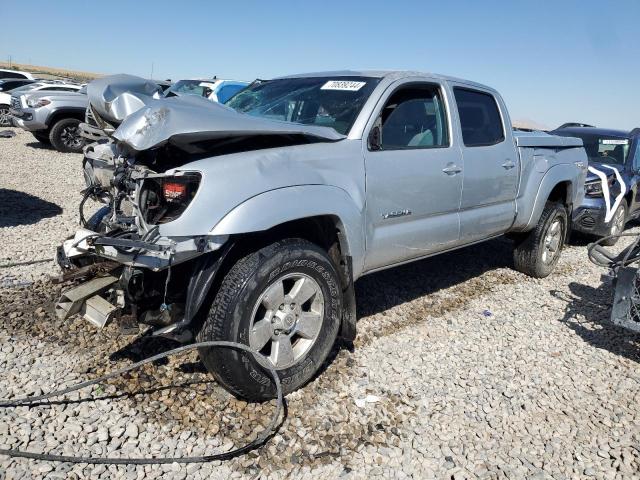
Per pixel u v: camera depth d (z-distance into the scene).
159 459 2.64
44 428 2.81
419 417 3.22
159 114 2.94
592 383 3.79
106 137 3.70
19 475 2.47
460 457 2.91
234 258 3.07
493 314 4.89
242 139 3.15
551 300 5.38
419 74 4.26
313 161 3.30
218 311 2.92
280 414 3.11
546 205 5.87
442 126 4.41
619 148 8.67
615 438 3.18
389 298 5.01
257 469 2.69
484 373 3.80
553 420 3.31
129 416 2.98
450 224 4.45
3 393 3.06
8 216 6.89
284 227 3.28
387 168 3.76
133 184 3.07
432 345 4.16
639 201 8.76
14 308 4.12
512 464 2.89
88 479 2.51
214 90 13.35
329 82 4.25
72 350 3.60
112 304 2.91
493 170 4.82
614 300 4.10
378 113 3.79
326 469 2.73
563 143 6.03
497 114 5.07
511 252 6.97
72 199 8.23
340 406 3.25
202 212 2.80
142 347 3.69
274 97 4.39
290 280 3.23
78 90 16.34
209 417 3.03
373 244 3.75
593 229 7.66
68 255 3.21
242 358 2.95
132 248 2.80
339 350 3.91
